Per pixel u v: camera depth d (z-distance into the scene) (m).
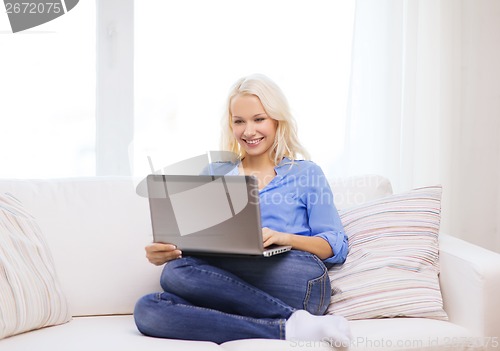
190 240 1.81
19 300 1.70
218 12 2.63
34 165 2.59
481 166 2.89
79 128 2.61
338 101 2.68
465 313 1.84
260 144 2.12
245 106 2.10
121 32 2.61
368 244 2.01
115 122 2.62
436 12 2.76
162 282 1.82
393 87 2.67
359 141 2.69
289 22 2.66
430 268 1.94
